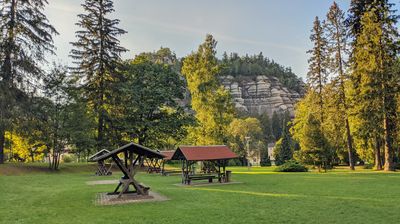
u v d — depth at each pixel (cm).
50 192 1623
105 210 1144
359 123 3108
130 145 1469
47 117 2861
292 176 2586
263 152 7825
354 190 1567
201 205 1216
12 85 2577
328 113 3556
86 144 3066
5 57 2577
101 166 2981
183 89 4144
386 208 1077
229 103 3803
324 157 3100
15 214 1081
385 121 2883
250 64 18100
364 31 2952
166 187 1930
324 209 1081
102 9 3528
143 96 3656
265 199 1332
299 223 896
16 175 2489
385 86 2841
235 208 1136
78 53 3422
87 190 1695
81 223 939
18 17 2686
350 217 954
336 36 3525
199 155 2206
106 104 3481
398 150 3456
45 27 2841
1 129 2452
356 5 3275
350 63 3259
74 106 3069
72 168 3291
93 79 3428
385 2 2908
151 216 1023
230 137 6869
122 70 3662
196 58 3869
